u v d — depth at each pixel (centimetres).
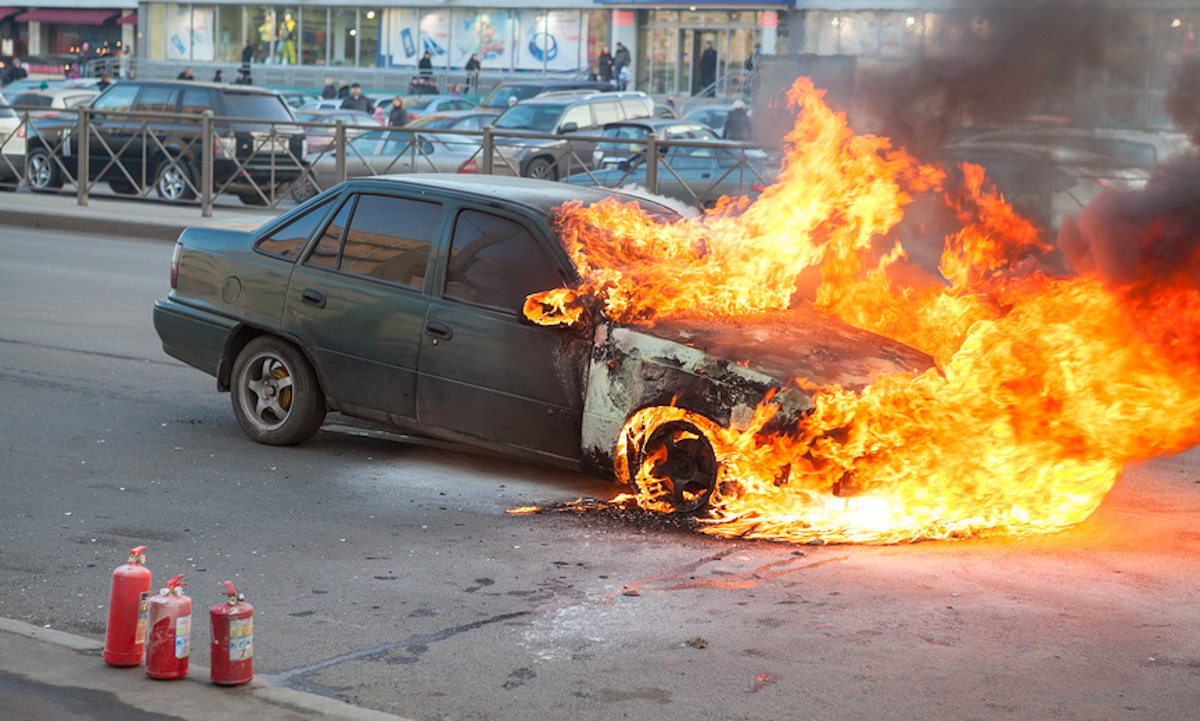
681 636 449
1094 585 514
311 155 1966
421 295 650
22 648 402
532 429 620
